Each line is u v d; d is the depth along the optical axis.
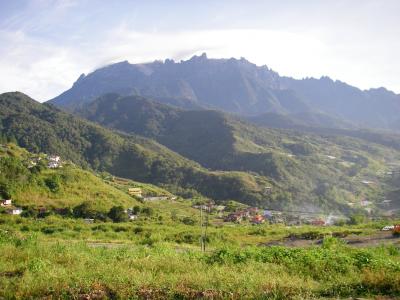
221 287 12.48
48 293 12.21
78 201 90.38
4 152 111.81
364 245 32.09
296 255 18.56
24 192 86.88
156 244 35.22
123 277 13.38
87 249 22.98
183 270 15.56
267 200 155.50
